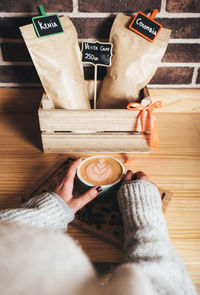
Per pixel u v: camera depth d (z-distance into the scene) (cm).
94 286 21
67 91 82
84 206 68
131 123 81
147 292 24
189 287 40
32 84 102
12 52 96
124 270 27
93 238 62
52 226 53
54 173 78
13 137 94
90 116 79
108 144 85
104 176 69
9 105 104
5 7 87
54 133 83
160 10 88
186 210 68
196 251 59
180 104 103
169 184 75
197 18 89
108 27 92
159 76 100
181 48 94
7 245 20
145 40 83
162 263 40
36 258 19
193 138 93
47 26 78
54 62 80
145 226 52
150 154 86
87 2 87
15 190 73
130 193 61
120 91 85
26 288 17
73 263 21
